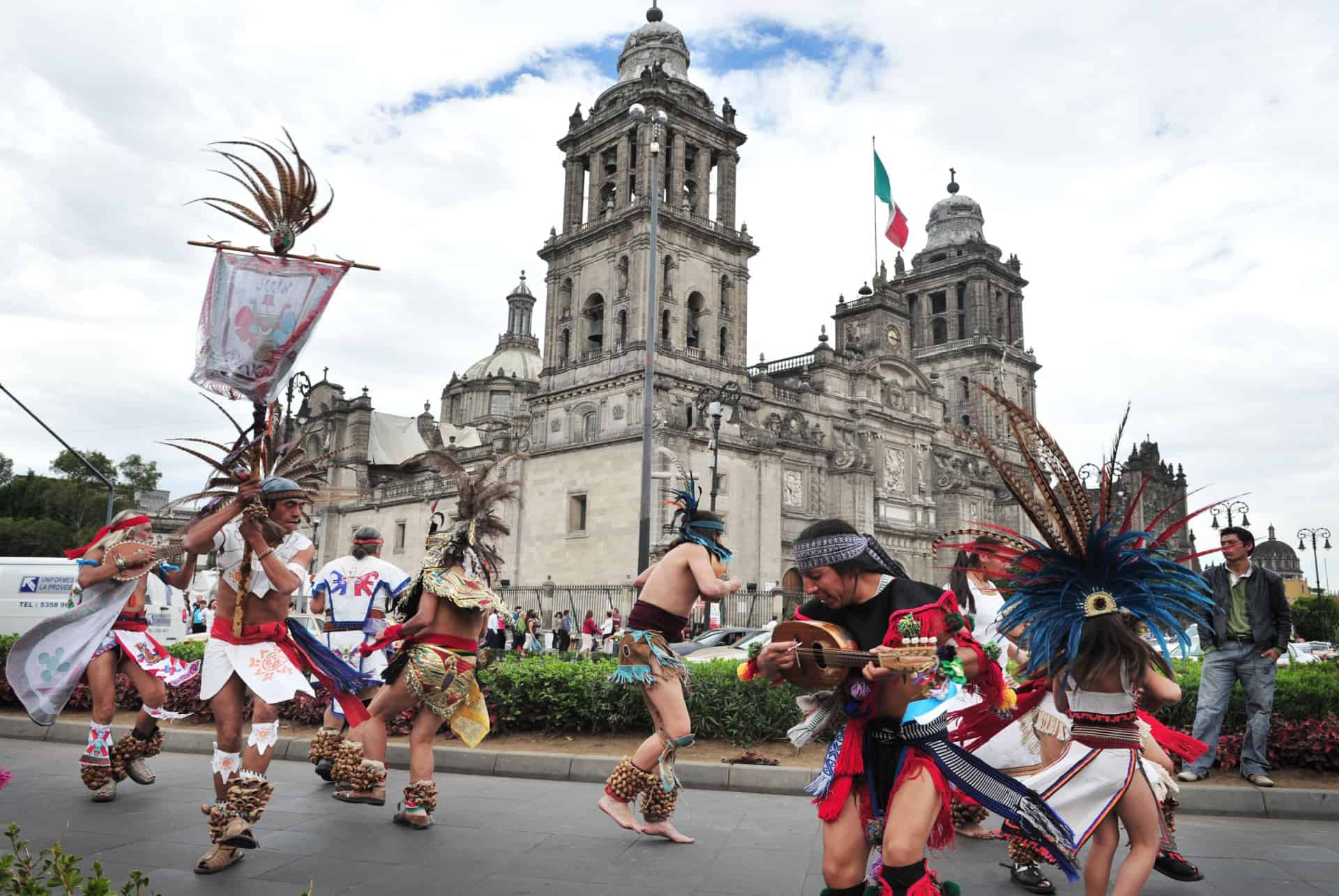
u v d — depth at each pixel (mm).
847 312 64500
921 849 4059
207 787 9070
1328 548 67250
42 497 83250
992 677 4555
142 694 8648
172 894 5734
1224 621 9797
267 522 6863
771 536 49000
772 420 53125
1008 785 4375
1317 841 7719
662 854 6910
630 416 47188
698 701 11508
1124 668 5031
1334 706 10500
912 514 60656
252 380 7000
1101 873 5070
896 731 4348
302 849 6883
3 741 12352
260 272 7137
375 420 75062
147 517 8352
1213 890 6238
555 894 5895
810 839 7445
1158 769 6281
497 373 93750
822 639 4359
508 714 12047
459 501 8367
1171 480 86562
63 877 3592
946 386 77688
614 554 46062
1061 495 5234
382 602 10961
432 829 7629
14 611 21328
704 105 52719
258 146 7195
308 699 12414
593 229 50875
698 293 51094
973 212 85250
